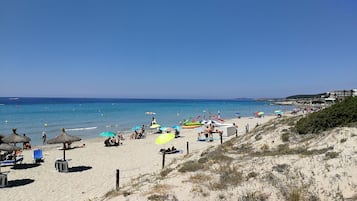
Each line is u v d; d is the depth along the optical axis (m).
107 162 22.59
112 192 12.05
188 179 11.29
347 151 11.66
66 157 24.97
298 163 11.43
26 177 18.48
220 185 10.35
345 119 16.16
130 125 54.41
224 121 57.66
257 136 20.12
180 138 36.25
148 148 29.19
